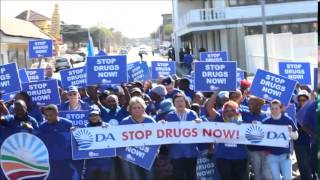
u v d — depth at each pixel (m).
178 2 54.88
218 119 7.58
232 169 7.39
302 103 8.38
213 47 44.53
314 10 38.91
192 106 8.46
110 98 8.54
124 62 10.33
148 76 14.21
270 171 7.40
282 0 39.25
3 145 7.31
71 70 11.71
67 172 7.39
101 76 10.34
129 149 7.38
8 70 9.76
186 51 42.78
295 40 25.16
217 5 42.16
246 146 7.46
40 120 9.30
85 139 7.33
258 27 39.75
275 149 7.30
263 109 8.59
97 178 7.48
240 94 8.69
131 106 7.32
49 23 78.69
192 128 7.31
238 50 39.12
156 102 9.48
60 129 7.42
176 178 7.36
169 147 7.54
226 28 39.38
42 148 7.32
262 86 8.49
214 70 8.65
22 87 9.70
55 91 9.53
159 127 7.32
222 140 7.31
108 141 7.34
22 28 47.78
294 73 11.05
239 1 39.78
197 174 7.82
